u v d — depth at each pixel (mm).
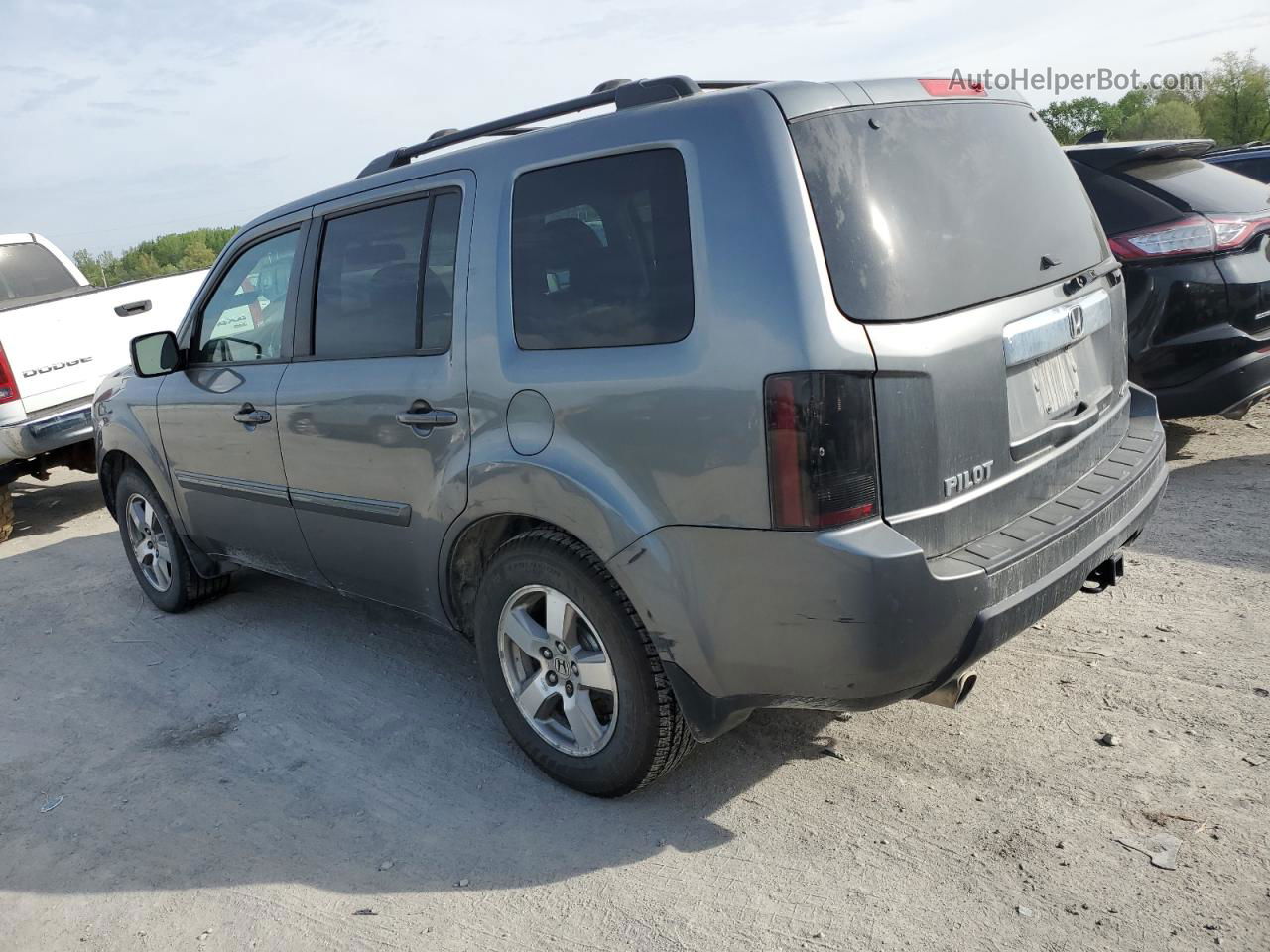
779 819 2865
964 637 2418
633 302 2650
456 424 3113
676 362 2518
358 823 3086
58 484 9289
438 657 4289
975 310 2535
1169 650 3572
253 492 4117
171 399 4480
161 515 4891
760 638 2496
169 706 4078
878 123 2547
